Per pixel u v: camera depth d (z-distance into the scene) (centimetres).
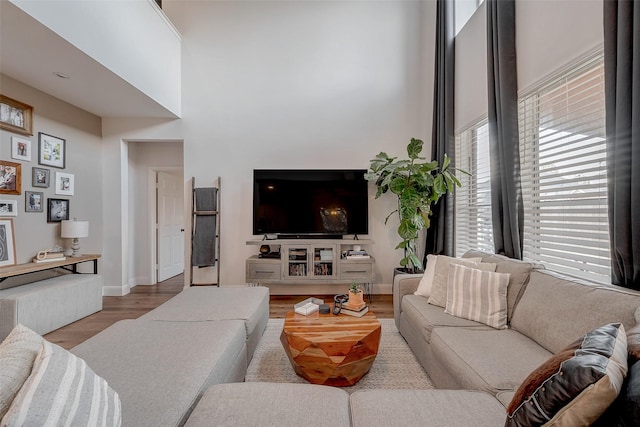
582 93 186
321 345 172
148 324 179
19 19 201
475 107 303
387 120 410
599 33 169
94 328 285
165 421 97
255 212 393
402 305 250
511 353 146
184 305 218
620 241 147
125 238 405
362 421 98
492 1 254
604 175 171
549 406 70
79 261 319
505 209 239
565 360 74
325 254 380
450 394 114
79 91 315
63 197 342
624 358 73
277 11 410
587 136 183
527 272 187
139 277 452
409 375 198
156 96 345
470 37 312
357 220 396
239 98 408
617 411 62
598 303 133
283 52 410
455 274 210
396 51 411
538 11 215
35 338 86
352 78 411
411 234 334
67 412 69
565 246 198
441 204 349
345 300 225
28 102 302
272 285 408
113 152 399
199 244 397
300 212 395
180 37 402
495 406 107
